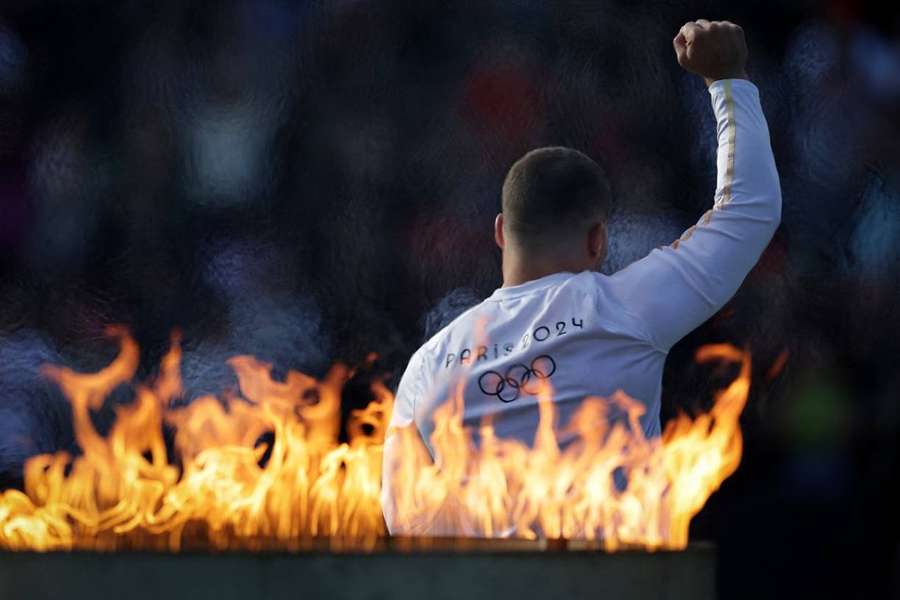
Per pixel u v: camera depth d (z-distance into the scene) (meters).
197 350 20.30
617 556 5.33
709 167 22.06
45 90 22.14
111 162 21.95
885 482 16.97
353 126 22.17
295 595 5.11
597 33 22.47
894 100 20.89
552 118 22.30
